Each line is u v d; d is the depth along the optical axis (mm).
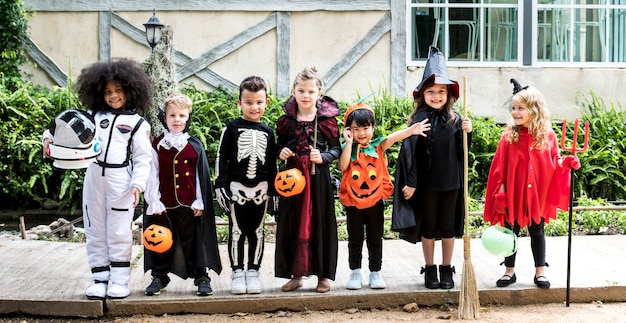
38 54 9164
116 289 4535
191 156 4598
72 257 5527
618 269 5223
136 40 9164
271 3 9188
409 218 4664
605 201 7848
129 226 4586
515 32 9539
